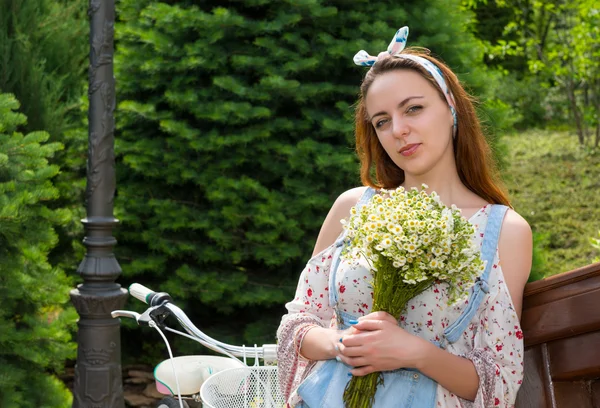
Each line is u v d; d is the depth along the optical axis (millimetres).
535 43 10609
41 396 3850
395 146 1899
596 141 10016
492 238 1830
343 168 4449
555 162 9758
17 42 4871
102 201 3701
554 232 7590
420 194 1739
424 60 1896
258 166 4734
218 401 2297
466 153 1964
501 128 5074
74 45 5562
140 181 4844
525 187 8875
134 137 4793
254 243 4551
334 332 1875
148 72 4594
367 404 1774
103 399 3693
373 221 1674
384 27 4535
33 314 4059
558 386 1845
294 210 4504
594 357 1750
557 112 12742
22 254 3871
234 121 4473
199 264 4730
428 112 1865
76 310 3752
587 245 7219
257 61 4480
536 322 1834
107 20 3645
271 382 2322
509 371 1761
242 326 4832
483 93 5047
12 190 3705
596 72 10008
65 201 5141
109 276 3705
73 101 5207
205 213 4641
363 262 1879
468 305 1778
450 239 1634
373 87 1911
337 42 4523
